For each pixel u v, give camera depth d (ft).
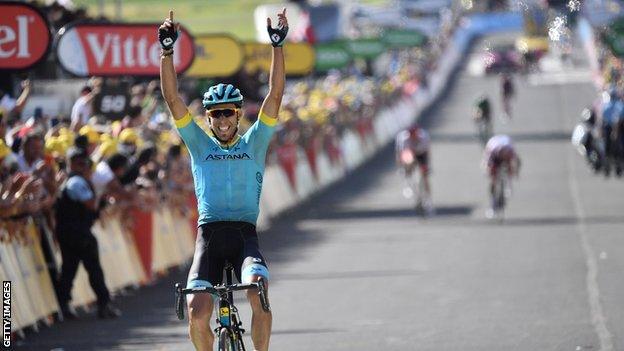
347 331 115.14
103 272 128.67
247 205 77.56
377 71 643.86
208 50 203.51
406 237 200.85
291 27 450.71
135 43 169.48
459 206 251.60
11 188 117.80
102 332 118.93
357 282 148.97
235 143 78.23
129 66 169.58
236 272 77.30
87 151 128.26
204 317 72.95
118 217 148.25
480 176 312.29
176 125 77.46
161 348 109.09
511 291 137.18
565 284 140.97
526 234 197.16
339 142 340.39
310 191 286.25
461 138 425.28
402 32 584.81
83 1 290.97
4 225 117.70
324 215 245.45
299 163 279.08
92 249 126.93
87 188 126.82
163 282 157.38
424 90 581.53
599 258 163.63
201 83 249.55
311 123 301.84
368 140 396.57
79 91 199.82
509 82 500.74
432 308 127.54
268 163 249.75
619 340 106.01
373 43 514.27
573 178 296.10
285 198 257.34
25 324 117.91
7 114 148.56
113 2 584.81
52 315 127.65
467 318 120.47
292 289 144.56
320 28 497.87
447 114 526.98
